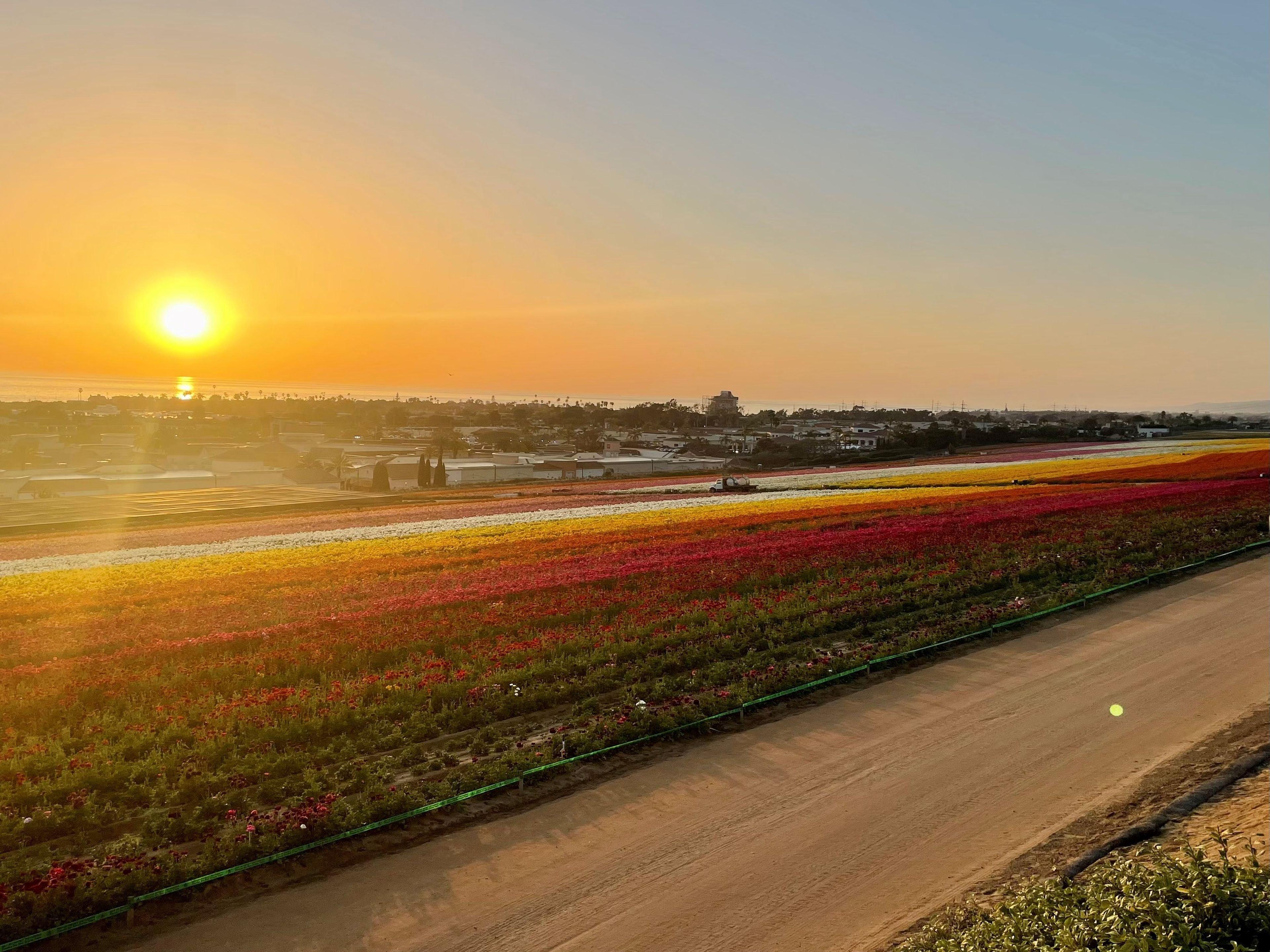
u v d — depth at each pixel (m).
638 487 80.25
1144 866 8.44
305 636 21.11
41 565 40.56
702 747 14.51
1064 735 14.71
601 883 10.47
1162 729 14.84
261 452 120.69
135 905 9.80
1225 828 11.04
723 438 198.38
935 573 26.91
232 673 18.23
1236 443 108.06
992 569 27.31
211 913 9.84
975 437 145.25
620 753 14.24
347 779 13.02
